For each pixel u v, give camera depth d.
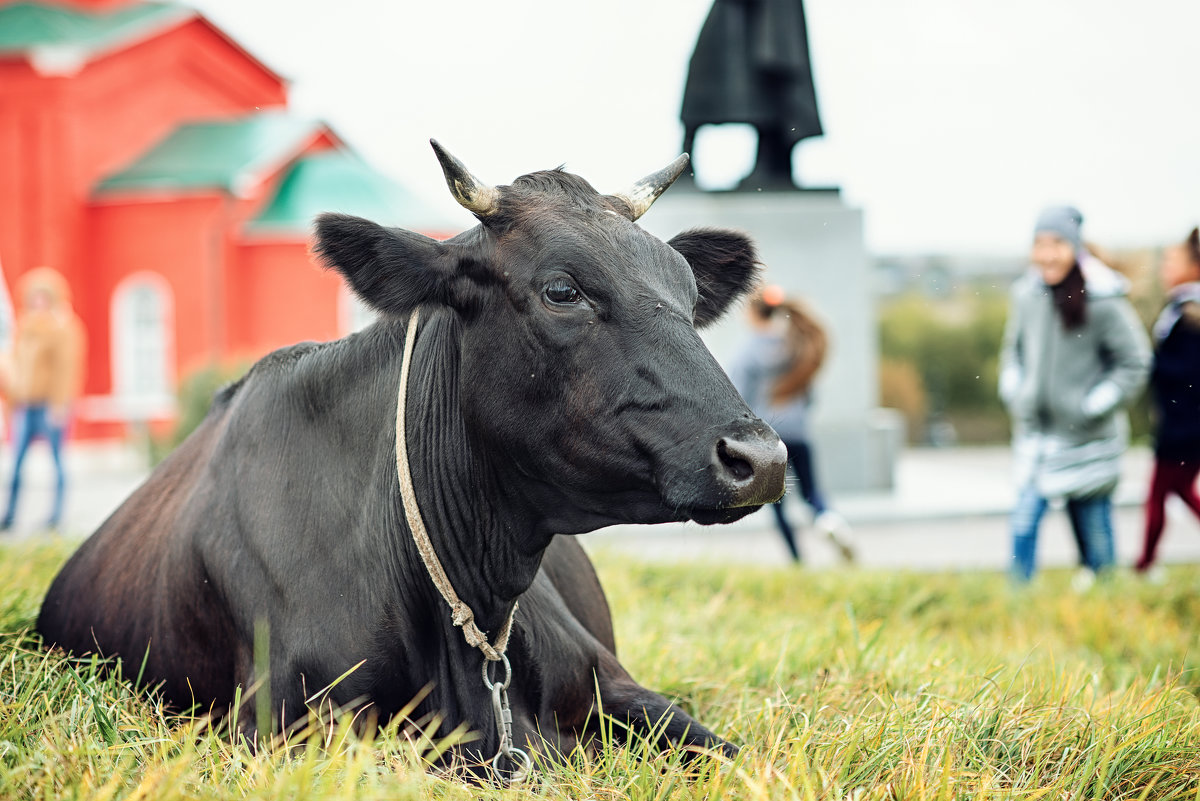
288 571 3.22
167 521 3.72
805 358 8.82
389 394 3.34
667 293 2.97
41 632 4.15
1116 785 3.06
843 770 2.93
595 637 4.03
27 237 24.91
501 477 3.11
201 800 2.39
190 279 24.98
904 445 24.52
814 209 13.36
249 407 3.59
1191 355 8.02
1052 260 7.56
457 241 3.15
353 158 27.84
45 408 10.99
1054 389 7.73
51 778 2.55
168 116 27.56
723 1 12.98
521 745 3.15
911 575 7.68
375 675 3.11
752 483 2.69
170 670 3.54
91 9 28.31
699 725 3.36
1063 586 7.73
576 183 3.20
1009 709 3.44
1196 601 7.10
